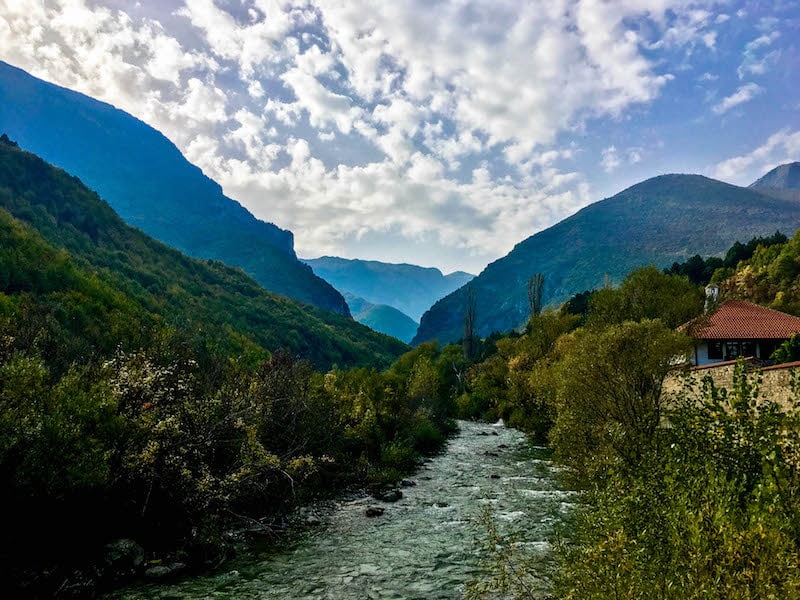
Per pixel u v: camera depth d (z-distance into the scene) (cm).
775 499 461
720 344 3619
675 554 482
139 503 1128
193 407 1279
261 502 1513
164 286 6594
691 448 690
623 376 1445
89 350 1936
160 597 944
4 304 2562
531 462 2617
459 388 6225
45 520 926
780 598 374
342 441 2228
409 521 1528
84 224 7325
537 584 960
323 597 970
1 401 911
